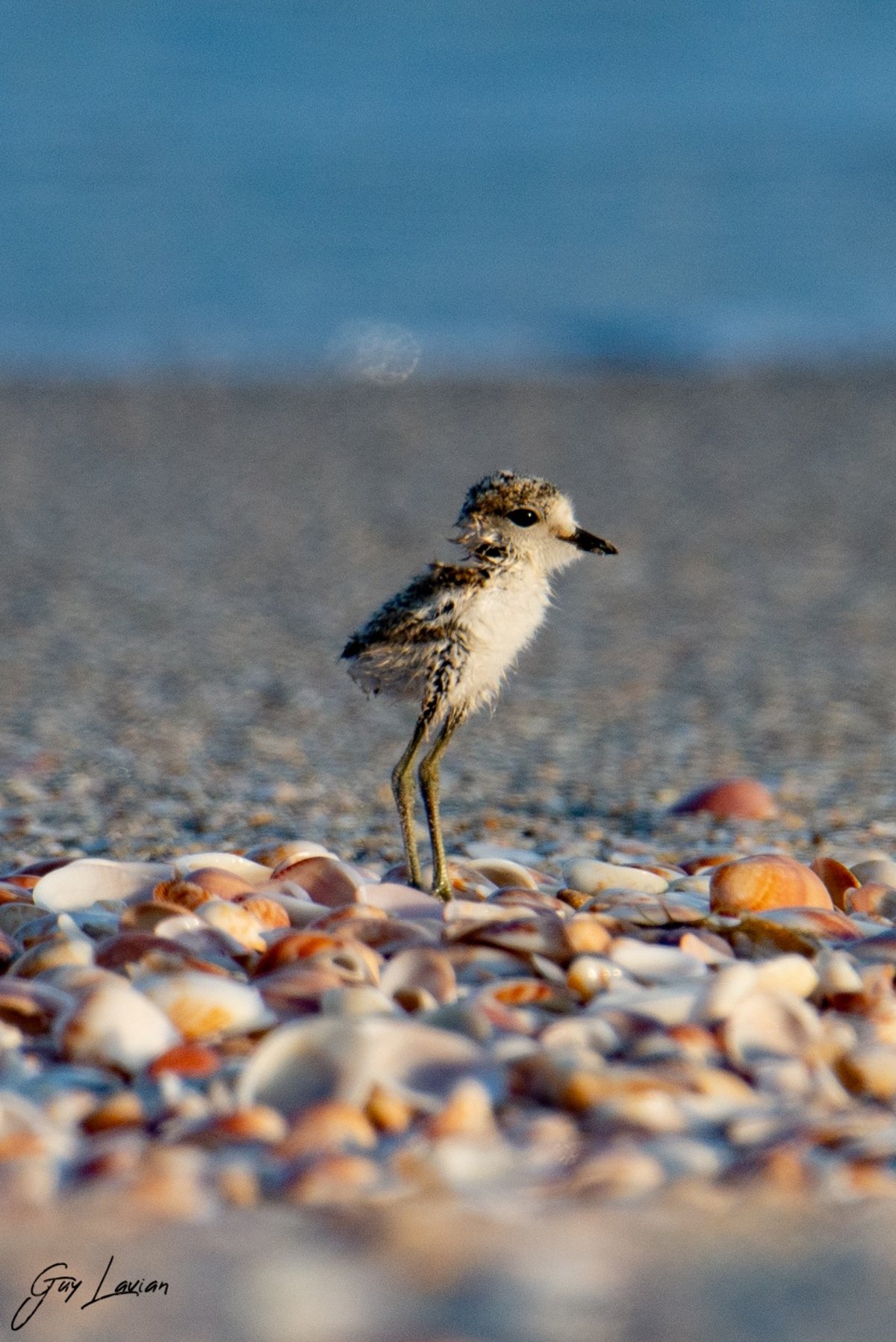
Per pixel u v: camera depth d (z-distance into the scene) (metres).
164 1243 3.41
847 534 17.95
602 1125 4.27
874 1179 3.88
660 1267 3.29
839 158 46.16
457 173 44.94
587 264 36.00
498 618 6.43
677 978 5.43
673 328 31.11
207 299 33.28
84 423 24.47
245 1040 4.86
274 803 8.94
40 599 14.87
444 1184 3.87
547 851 7.94
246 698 11.68
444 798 9.08
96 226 38.69
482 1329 3.04
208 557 16.84
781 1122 4.29
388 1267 3.28
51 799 8.95
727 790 8.76
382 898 6.29
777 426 24.27
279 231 38.72
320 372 28.41
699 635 13.79
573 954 5.49
